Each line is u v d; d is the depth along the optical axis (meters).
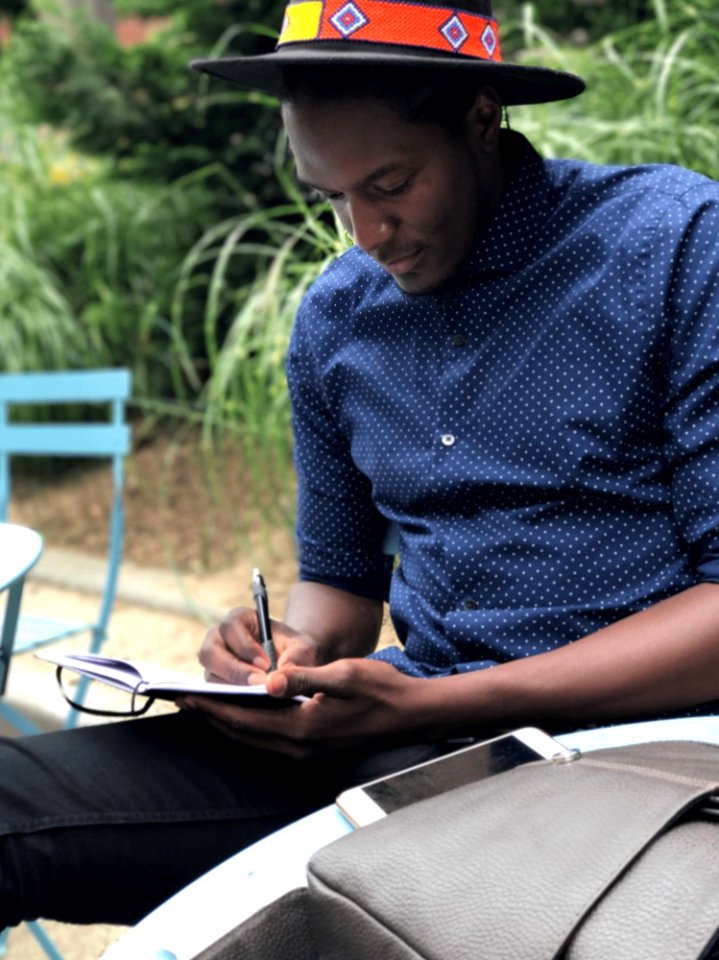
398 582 1.74
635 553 1.52
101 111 5.02
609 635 1.45
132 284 5.38
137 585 4.23
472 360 1.58
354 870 1.03
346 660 1.43
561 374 1.53
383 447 1.67
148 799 1.51
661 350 1.49
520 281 1.55
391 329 1.67
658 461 1.52
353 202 1.50
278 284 3.70
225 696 1.43
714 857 0.94
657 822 0.97
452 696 1.43
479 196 1.55
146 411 5.34
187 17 4.86
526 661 1.46
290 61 1.42
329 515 1.87
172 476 5.00
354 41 1.46
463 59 1.45
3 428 3.22
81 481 5.32
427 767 1.26
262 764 1.59
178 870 1.51
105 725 1.63
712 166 3.12
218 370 3.85
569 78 1.50
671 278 1.47
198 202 5.14
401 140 1.45
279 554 4.19
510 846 1.00
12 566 1.75
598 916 0.92
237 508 4.59
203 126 5.09
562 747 1.24
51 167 6.11
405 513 1.69
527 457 1.55
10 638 1.95
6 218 5.66
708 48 3.49
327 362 1.74
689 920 0.88
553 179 1.59
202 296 5.27
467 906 0.96
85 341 5.33
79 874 1.47
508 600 1.57
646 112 3.28
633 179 1.55
